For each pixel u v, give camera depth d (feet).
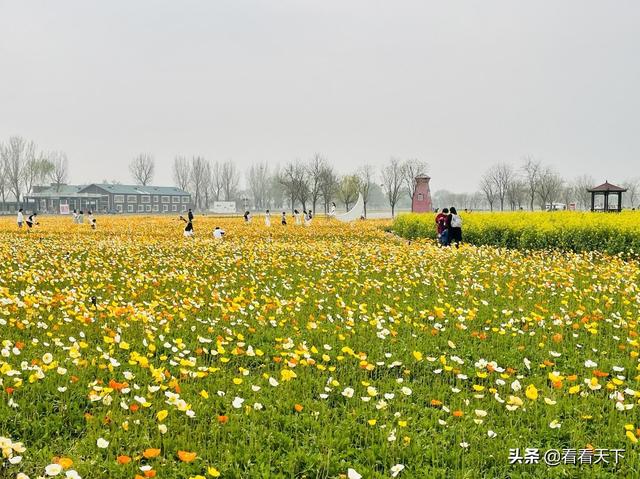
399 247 65.31
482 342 23.88
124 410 16.24
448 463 14.06
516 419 16.26
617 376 19.27
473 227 78.64
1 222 162.71
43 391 17.33
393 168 275.18
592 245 63.10
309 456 14.06
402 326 26.35
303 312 29.35
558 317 27.45
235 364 21.11
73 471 11.97
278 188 431.84
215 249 64.03
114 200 365.81
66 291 34.17
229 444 14.44
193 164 437.99
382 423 15.94
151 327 24.49
